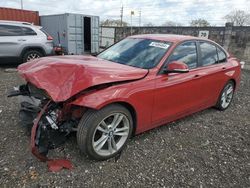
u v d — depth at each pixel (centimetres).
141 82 341
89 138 300
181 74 400
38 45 991
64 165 306
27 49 975
